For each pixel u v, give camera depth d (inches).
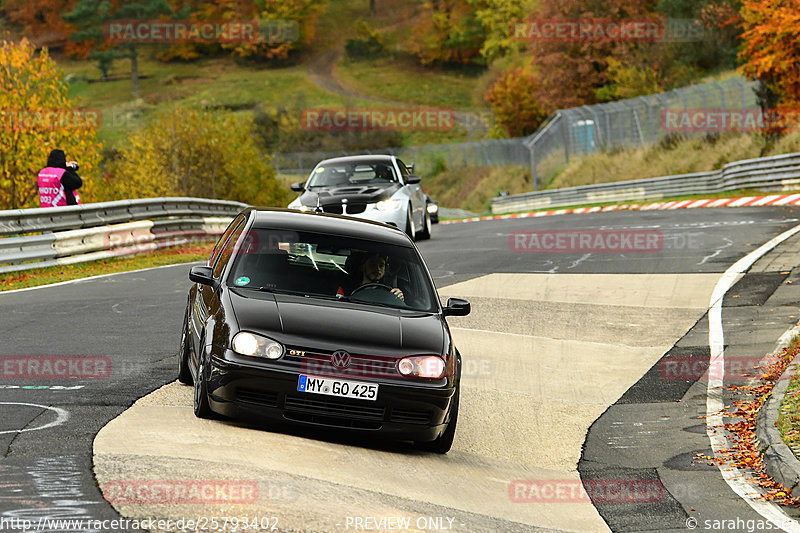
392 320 1067.9
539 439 1194.6
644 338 1760.6
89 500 731.4
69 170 2765.7
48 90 4808.1
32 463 823.7
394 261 1171.9
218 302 1059.9
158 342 1521.9
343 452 986.7
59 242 2645.2
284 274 1114.7
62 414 1019.3
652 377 1503.4
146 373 1280.8
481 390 1412.4
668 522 895.1
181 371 1222.9
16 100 4719.5
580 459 1122.7
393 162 3134.8
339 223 1225.4
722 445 1155.3
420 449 1088.2
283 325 1010.7
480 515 860.0
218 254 1235.9
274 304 1048.8
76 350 1414.9
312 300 1080.8
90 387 1173.1
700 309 1967.3
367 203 2898.6
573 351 1668.3
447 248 3102.9
